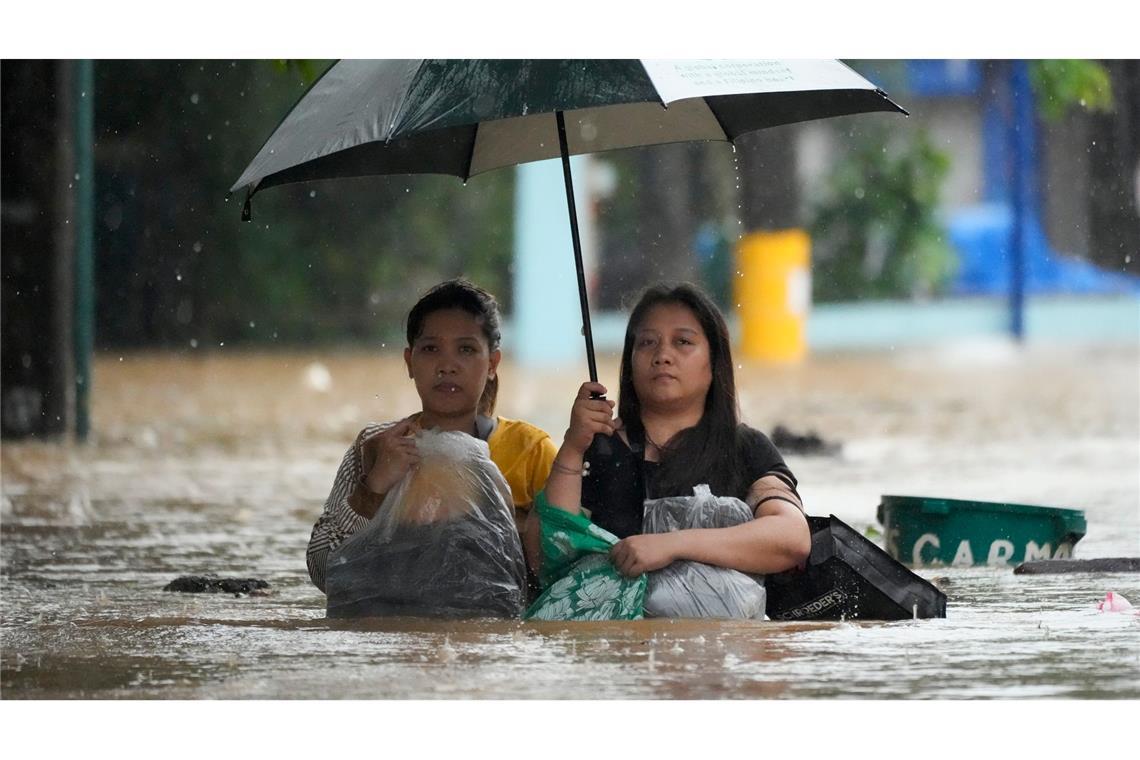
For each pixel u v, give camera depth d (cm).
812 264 10500
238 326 10556
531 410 5109
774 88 1736
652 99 1670
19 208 4606
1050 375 6894
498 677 1448
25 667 1541
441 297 1886
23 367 4641
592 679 1434
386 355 9644
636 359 1794
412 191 10781
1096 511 2938
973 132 10700
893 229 10500
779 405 5572
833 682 1421
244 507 3250
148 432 5003
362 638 1644
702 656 1529
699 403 1802
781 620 1758
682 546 1712
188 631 1738
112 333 10400
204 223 10488
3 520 3022
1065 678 1441
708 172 10525
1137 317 10075
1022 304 9275
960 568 2280
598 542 1741
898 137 10575
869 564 1761
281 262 10625
